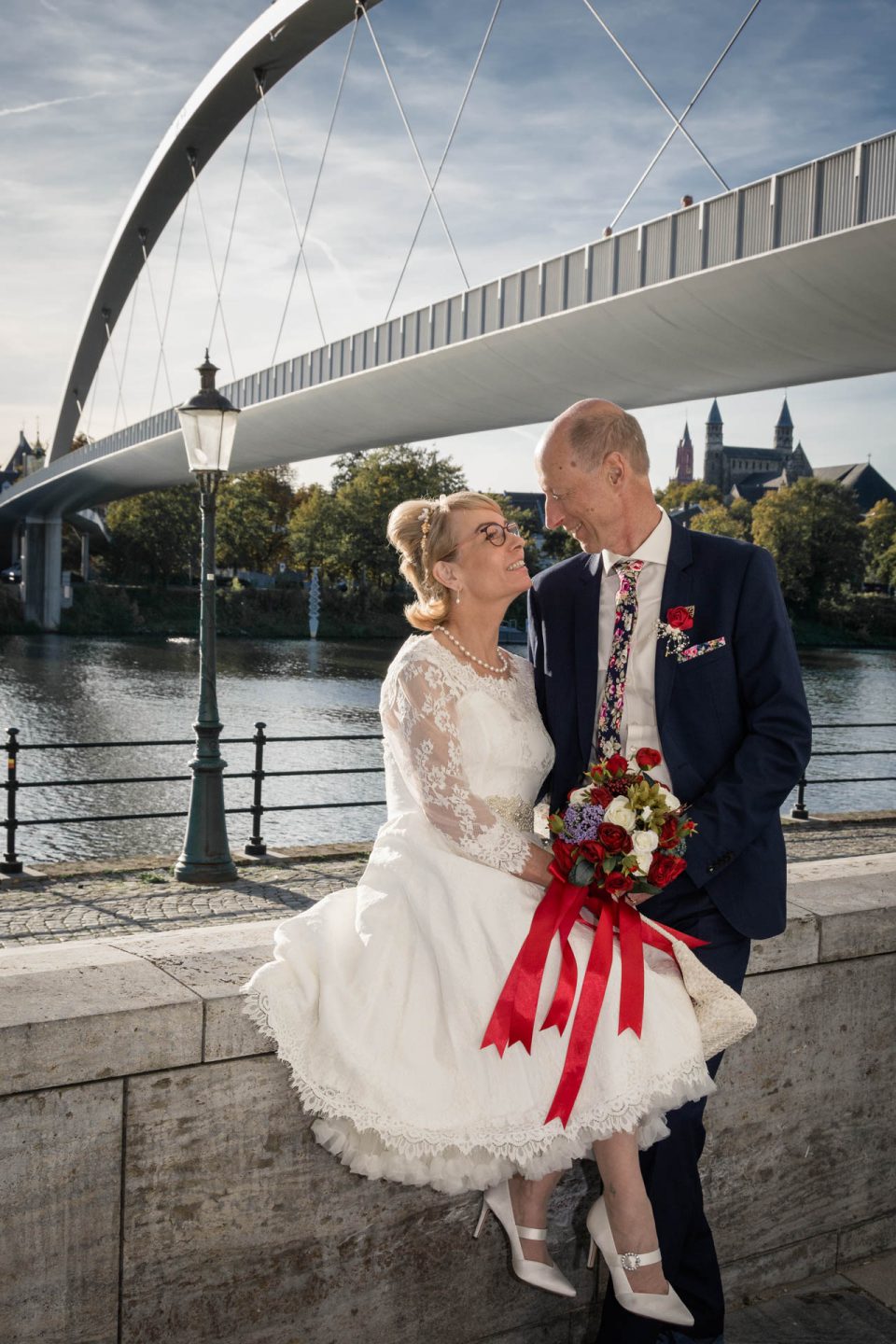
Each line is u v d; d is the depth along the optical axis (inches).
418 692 85.9
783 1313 102.7
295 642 3161.9
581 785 93.4
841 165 692.7
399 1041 80.2
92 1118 75.4
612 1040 79.0
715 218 794.8
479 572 89.0
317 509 3319.4
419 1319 88.2
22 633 3316.9
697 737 90.1
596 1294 95.7
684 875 89.4
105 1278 76.9
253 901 346.6
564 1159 78.5
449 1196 88.0
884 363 857.5
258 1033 79.6
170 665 2411.4
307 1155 82.4
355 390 1306.6
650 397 1062.4
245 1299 81.6
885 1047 109.6
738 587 90.6
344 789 872.3
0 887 358.3
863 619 3459.6
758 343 842.8
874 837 438.6
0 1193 73.2
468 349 1075.9
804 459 6574.8
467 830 83.4
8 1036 72.3
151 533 3681.1
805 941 102.7
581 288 930.7
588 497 91.8
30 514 3376.0
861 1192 110.0
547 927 81.5
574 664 94.7
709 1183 101.3
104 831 687.1
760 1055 102.4
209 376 390.3
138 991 78.5
